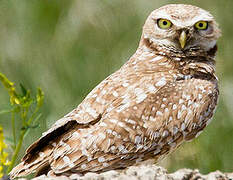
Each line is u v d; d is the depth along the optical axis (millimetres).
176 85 11492
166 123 11133
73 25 17359
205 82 11711
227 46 17203
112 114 10930
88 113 10969
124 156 10898
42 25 17391
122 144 10844
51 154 10758
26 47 17172
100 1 17484
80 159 10719
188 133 11375
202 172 15281
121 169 10992
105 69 17203
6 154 10172
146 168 10000
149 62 11867
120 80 11414
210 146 15570
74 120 10883
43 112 15852
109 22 17438
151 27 12102
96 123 10922
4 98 16016
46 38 17312
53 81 16844
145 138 10992
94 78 17078
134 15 17547
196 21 11875
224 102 16344
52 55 17125
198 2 17781
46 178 9758
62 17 17422
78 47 17234
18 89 16781
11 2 17484
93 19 17375
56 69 17016
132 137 10891
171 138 11211
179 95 11359
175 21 11859
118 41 17422
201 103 11461
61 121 10930
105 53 17328
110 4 17531
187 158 15336
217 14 17562
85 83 17016
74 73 17016
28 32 17312
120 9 17547
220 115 16172
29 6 17453
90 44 17312
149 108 11094
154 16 12078
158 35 11977
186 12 11977
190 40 11914
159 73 11602
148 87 11297
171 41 11906
